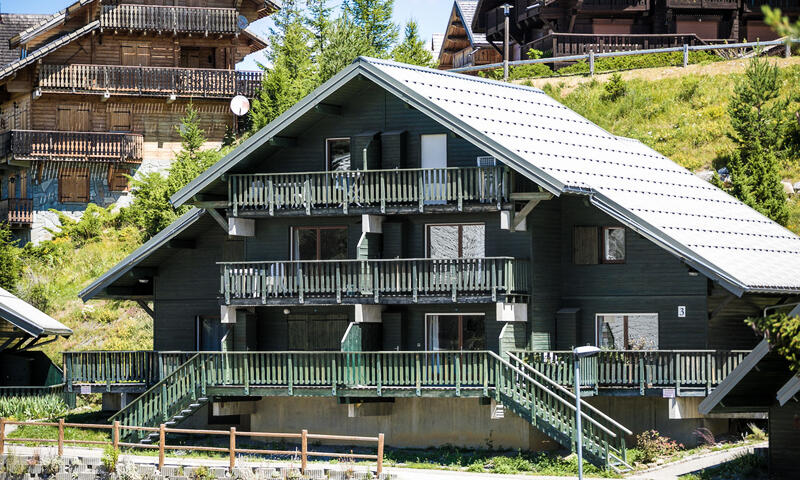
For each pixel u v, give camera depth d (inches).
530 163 1542.8
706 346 1590.8
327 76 2709.2
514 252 1641.2
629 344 1648.6
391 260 1631.4
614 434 1444.4
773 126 2337.6
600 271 1667.1
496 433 1588.3
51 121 2758.4
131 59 2824.8
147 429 1498.5
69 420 1857.8
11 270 2368.4
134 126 2783.0
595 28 3056.1
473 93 1769.2
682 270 1612.9
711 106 2561.5
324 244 1753.2
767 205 2059.5
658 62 2790.4
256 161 1776.6
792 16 3093.0
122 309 2377.0
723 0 3038.9
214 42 2886.3
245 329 1743.4
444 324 1674.5
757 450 1424.7
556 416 1486.2
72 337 2297.0
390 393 1592.0
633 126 2566.4
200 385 1691.7
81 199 2699.3
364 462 1544.0
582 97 2687.0
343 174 1679.4
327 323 1747.0
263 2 2940.5
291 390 1641.2
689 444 1565.0
